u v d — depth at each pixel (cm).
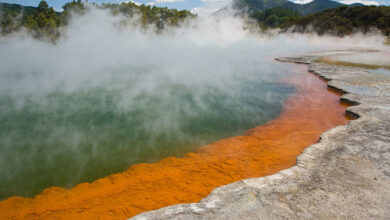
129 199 406
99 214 372
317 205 329
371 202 332
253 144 602
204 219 311
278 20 7044
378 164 416
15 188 477
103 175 512
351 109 711
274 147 572
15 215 392
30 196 452
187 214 320
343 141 501
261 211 321
